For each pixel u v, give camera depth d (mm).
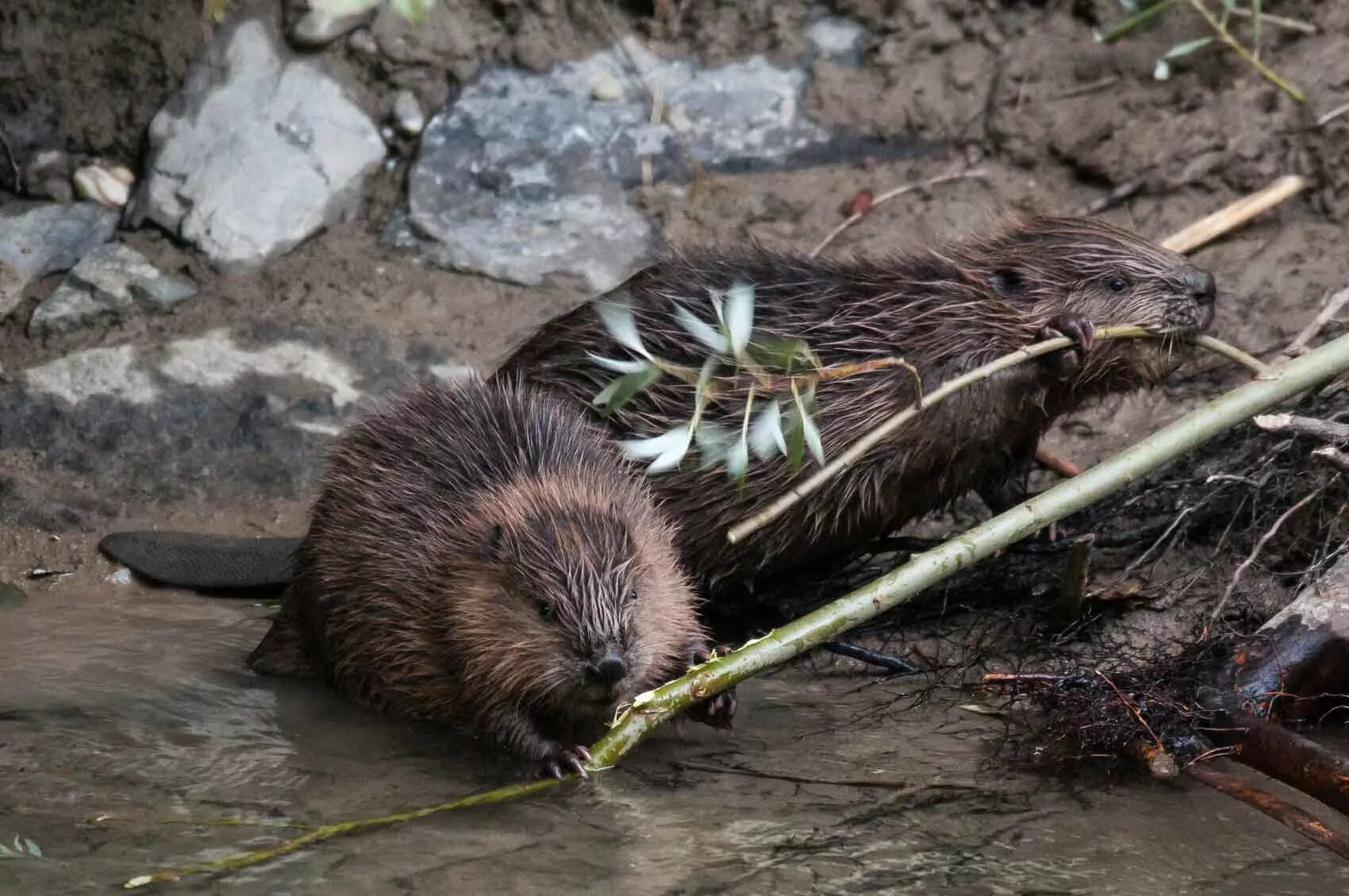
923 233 12766
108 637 9734
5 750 8102
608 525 8336
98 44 13391
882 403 9297
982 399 9414
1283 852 7176
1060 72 13297
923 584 7758
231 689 9117
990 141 13297
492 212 13086
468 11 13656
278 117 13203
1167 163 12633
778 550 9578
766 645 7742
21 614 10039
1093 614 9586
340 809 7598
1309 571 9078
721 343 7500
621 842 7266
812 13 13828
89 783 7777
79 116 13344
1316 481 9578
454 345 12164
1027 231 9883
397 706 8820
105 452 11383
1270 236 12039
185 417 11578
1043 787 7902
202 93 13297
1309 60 12633
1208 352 11219
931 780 8000
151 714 8672
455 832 7359
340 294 12523
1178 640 9344
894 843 7273
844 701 9195
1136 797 7785
